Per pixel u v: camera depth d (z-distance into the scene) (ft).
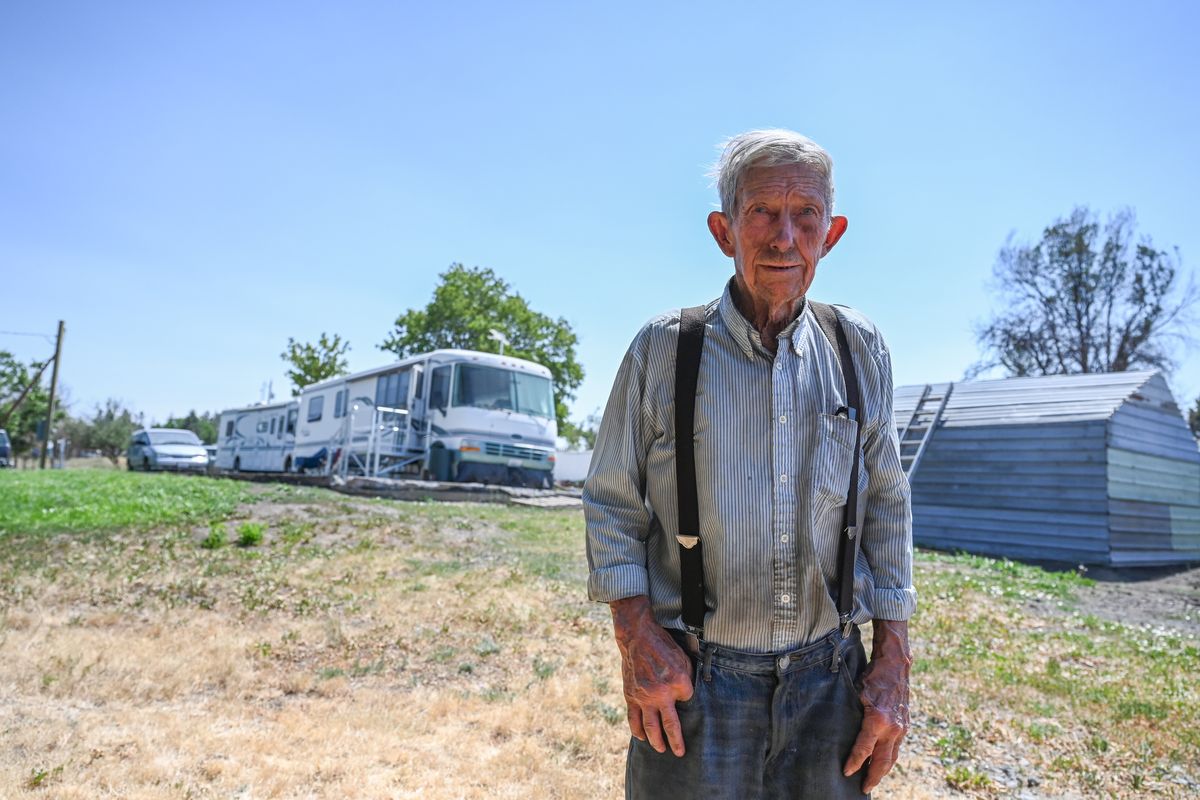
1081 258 111.45
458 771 12.51
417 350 129.80
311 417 80.84
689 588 5.72
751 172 5.74
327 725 14.19
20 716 13.57
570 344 130.00
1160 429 51.75
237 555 29.91
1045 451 48.91
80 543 31.58
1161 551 49.90
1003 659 20.99
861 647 6.17
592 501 6.07
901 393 61.36
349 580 26.43
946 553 49.90
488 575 27.94
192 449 102.42
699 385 5.75
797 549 5.63
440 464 59.31
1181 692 18.75
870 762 5.92
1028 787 13.30
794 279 5.64
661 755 5.64
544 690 16.53
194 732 13.42
